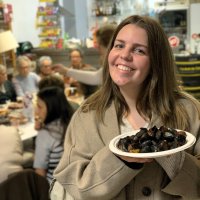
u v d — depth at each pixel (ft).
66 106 7.64
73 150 3.33
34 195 5.22
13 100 14.02
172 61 3.44
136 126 3.42
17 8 19.66
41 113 7.67
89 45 17.74
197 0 15.05
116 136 3.16
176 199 3.22
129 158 2.70
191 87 12.20
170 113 3.35
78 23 19.01
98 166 2.97
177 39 13.42
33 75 15.52
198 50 14.21
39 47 18.92
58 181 3.26
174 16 15.52
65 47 18.04
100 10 17.90
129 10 17.25
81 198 3.04
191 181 3.07
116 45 3.32
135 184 3.18
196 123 3.34
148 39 3.21
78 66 14.35
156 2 15.83
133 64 3.19
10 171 5.90
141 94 3.45
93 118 3.46
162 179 3.18
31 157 9.28
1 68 13.92
